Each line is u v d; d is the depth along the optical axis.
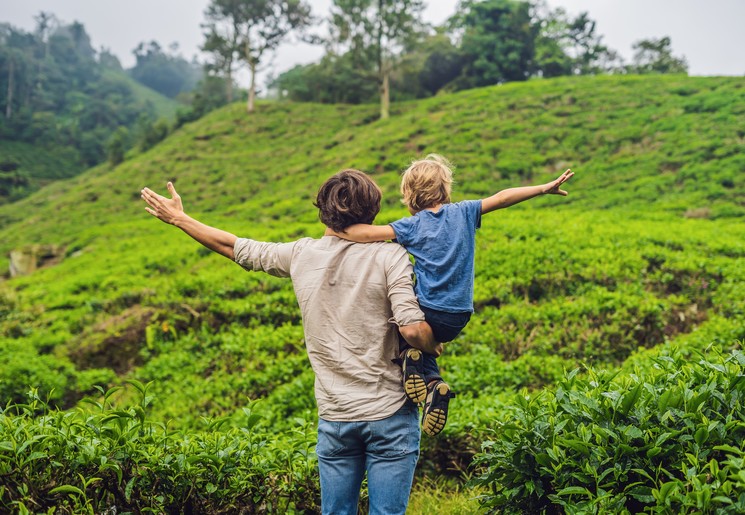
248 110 51.66
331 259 2.72
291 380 8.84
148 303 13.20
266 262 2.90
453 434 5.26
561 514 3.05
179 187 36.16
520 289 11.47
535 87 38.84
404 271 2.67
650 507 2.49
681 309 10.38
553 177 25.17
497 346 9.23
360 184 2.78
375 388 2.61
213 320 11.88
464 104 37.69
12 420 2.94
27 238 32.78
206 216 28.41
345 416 2.60
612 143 27.08
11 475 2.68
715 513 2.33
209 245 2.98
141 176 39.75
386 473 2.58
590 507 2.58
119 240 25.72
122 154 54.41
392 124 37.91
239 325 11.65
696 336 8.57
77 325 13.68
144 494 3.03
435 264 2.71
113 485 2.96
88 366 11.27
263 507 3.40
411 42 45.56
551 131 29.58
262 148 42.19
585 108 32.50
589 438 2.79
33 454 2.66
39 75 116.94
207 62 59.78
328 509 2.66
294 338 10.25
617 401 2.84
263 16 54.44
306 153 38.59
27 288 19.53
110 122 109.19
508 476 3.10
